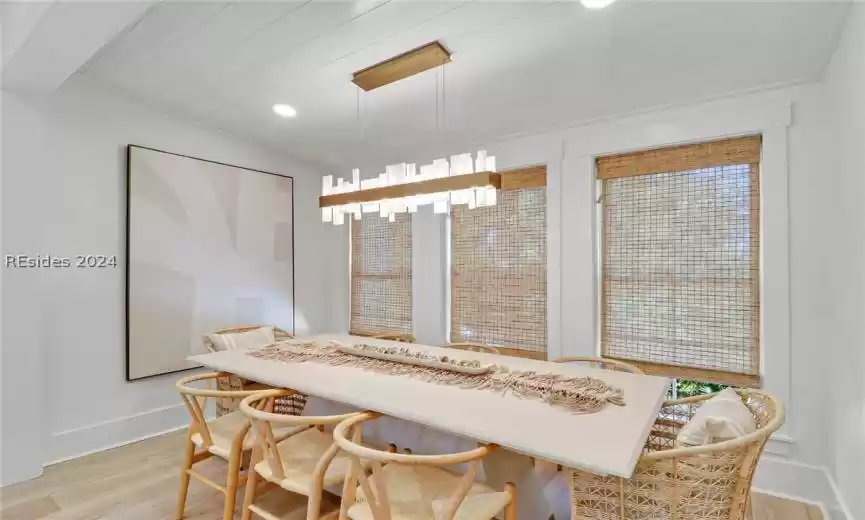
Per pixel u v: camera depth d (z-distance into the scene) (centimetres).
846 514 197
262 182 395
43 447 263
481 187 202
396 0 192
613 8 190
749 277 254
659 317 282
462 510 142
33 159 259
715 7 186
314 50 238
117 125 306
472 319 362
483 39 219
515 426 139
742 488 133
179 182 337
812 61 220
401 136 361
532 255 331
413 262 395
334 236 455
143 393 319
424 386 185
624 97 270
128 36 236
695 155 270
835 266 218
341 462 175
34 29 194
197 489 245
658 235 283
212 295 358
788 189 241
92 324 294
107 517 218
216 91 296
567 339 310
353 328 446
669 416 246
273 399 209
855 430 187
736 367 258
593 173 304
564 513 210
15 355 251
